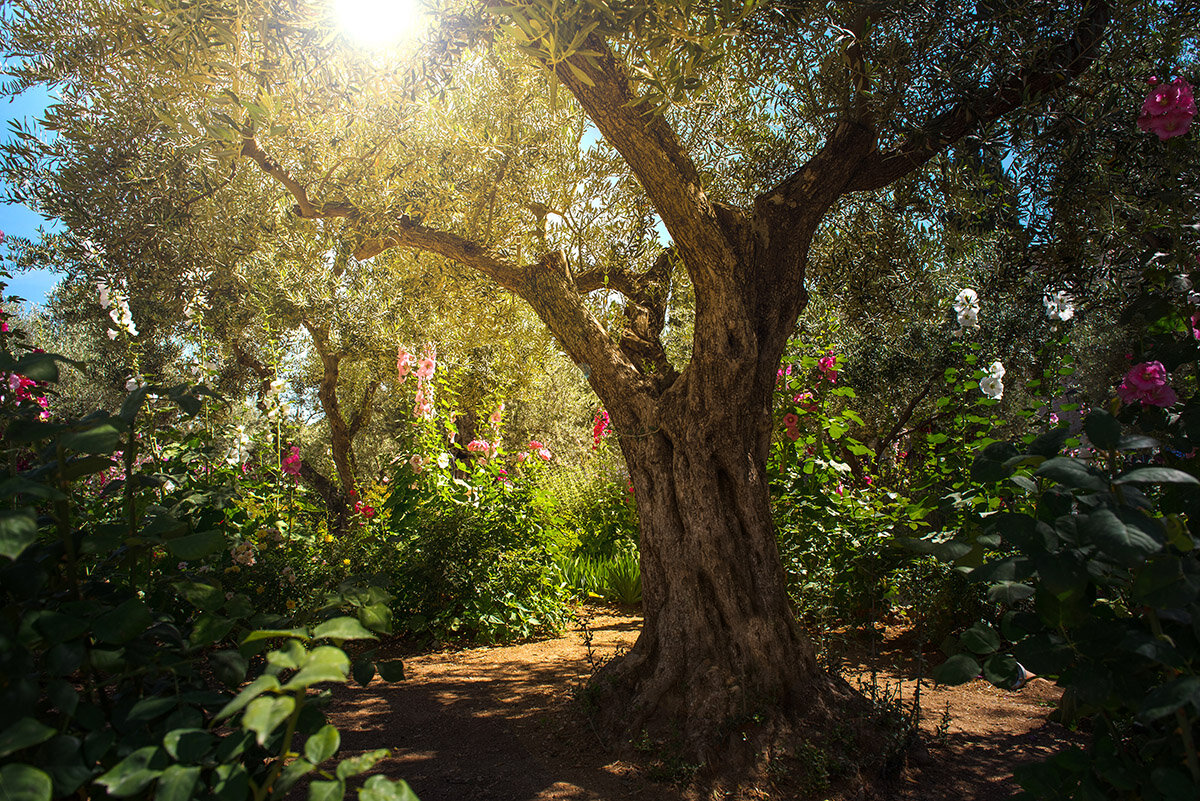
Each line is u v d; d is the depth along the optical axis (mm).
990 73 3189
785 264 3346
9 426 1472
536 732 3207
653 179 3100
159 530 1602
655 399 3406
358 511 6168
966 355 4883
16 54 3354
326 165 3883
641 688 3125
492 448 6395
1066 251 3676
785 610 3160
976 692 3852
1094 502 1518
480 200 4312
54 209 3658
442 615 5195
